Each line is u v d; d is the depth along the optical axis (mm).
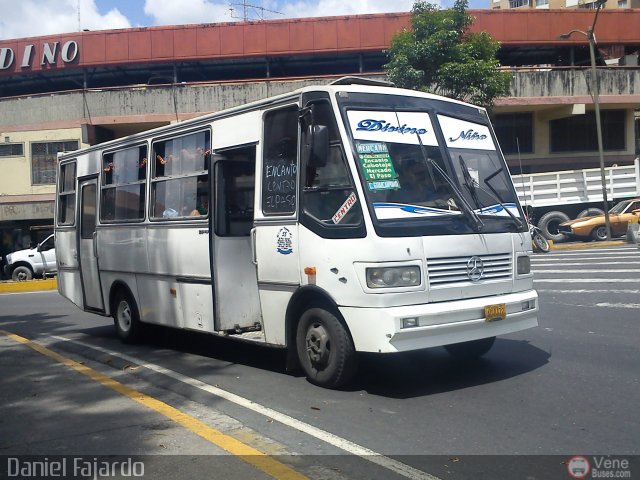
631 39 28031
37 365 8617
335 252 6168
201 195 8008
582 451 4820
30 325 12711
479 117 7410
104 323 12625
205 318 7953
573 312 10531
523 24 27469
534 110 28016
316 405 6148
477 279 6426
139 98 26547
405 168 6422
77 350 9586
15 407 6570
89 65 27609
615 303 11070
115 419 6020
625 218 24031
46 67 28047
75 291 11406
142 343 9922
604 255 18828
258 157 7203
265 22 26906
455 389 6539
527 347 8297
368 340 5945
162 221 8734
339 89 6422
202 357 8711
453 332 6211
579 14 27641
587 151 28625
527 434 5199
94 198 10695
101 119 26719
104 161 10398
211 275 7770
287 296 6797
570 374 6941
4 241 27625
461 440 5109
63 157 11828
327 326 6398
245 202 8047
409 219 6141
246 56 27000
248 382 7148
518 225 6984
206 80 30078
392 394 6438
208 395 6613
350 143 6199
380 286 5871
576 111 26734
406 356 8023
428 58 21453
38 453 5191
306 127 6465
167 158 8781
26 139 27500
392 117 6562
